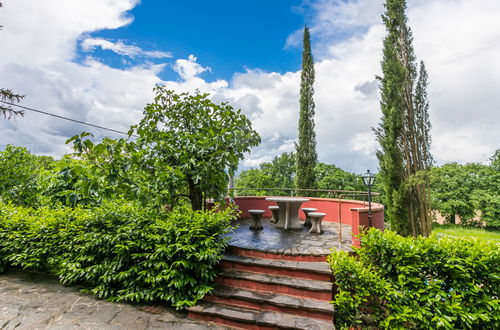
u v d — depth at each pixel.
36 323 2.80
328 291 3.05
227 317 2.88
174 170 3.68
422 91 8.87
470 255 2.77
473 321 2.61
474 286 2.64
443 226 19.53
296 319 2.81
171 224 3.61
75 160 4.11
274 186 22.61
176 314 3.12
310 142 14.46
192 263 3.36
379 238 3.21
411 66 9.02
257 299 3.07
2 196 6.04
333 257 3.35
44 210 4.64
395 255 3.04
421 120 8.76
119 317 2.99
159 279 3.21
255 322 2.78
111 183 3.17
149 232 3.60
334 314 3.01
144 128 4.79
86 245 3.66
